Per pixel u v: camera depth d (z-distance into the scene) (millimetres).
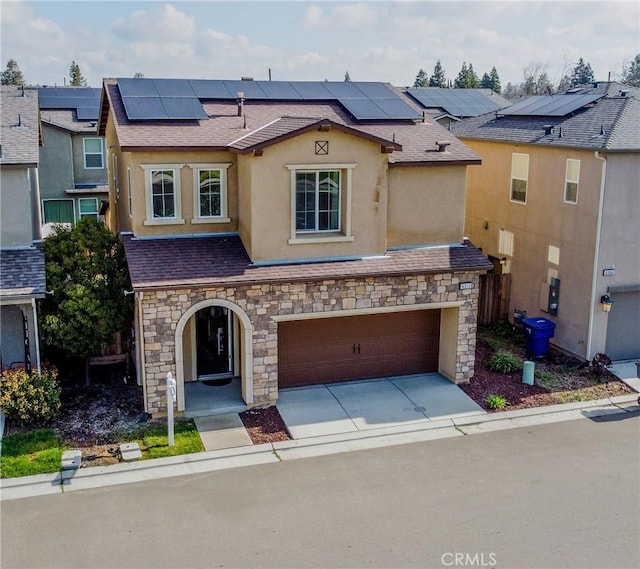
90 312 16516
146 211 17234
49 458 14133
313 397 17547
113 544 11469
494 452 14945
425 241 18500
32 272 16547
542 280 21484
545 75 91625
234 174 17734
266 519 12258
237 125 18547
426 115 20922
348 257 17375
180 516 12320
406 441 15422
